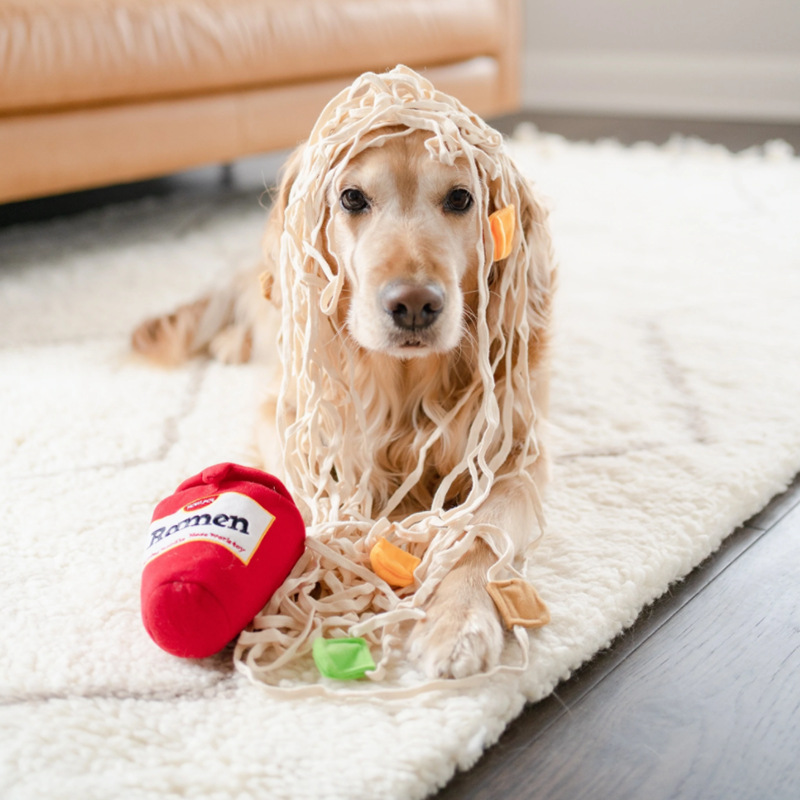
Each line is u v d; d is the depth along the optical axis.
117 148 2.67
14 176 2.47
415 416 1.52
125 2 2.60
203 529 1.10
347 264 1.39
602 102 6.03
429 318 1.28
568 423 1.76
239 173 4.16
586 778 0.95
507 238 1.33
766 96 5.54
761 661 1.13
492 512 1.32
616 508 1.44
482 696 1.03
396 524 1.30
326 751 0.95
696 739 1.01
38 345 2.20
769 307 2.37
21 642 1.14
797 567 1.33
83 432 1.75
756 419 1.75
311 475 1.39
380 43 3.25
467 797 0.93
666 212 3.32
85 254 2.94
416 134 1.36
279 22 2.95
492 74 3.86
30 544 1.37
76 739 0.98
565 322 2.31
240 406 1.89
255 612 1.12
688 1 5.57
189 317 2.17
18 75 2.38
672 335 2.20
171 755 0.95
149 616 1.06
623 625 1.19
